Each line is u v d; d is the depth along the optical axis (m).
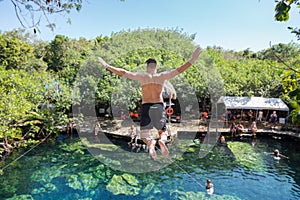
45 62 21.94
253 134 15.91
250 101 18.28
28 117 13.31
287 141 15.49
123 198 7.83
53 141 13.75
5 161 10.66
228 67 18.95
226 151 13.31
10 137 11.71
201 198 8.14
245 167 11.23
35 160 10.89
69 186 8.52
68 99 14.34
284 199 8.56
